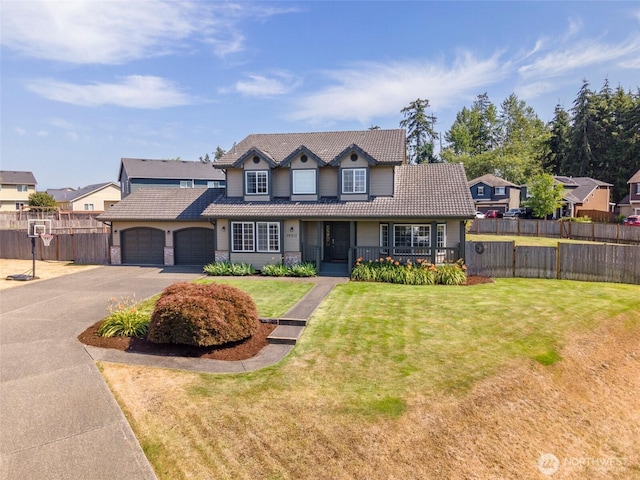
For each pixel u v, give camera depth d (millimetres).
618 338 11766
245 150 24203
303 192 21828
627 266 18516
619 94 62531
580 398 8656
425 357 9281
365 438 6258
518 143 67688
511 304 14062
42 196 55156
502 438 6738
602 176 59469
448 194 20641
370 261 19922
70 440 6133
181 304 10000
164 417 6801
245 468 5613
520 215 48375
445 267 18703
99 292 16391
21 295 15828
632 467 7145
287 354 9719
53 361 9234
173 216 23719
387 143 22719
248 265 21203
